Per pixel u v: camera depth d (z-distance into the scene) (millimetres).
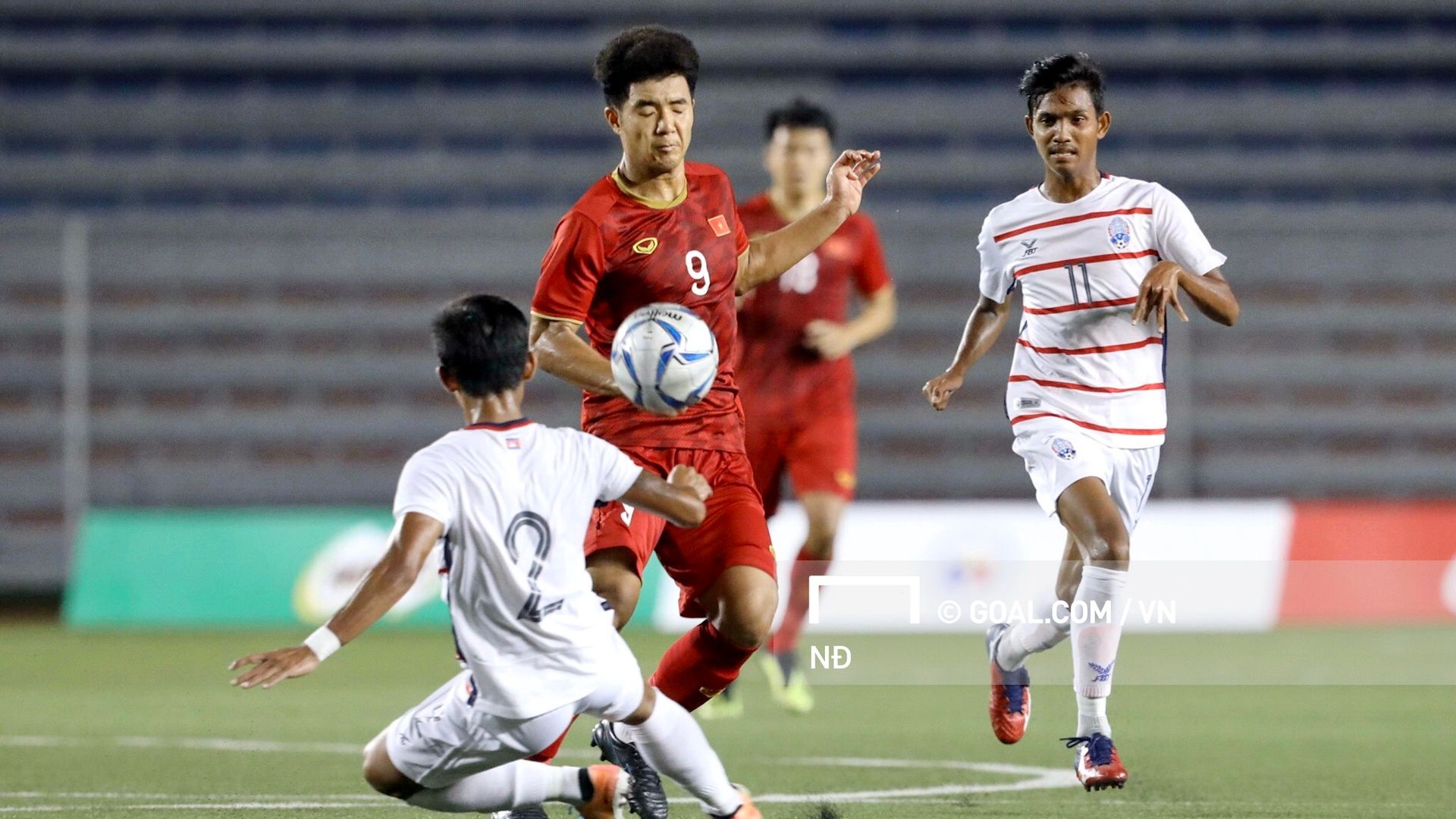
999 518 53938
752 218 32281
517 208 82375
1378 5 83438
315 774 23266
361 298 77812
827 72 82250
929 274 77125
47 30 82250
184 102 82125
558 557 14766
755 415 31609
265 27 82875
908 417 76125
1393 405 77062
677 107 18094
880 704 34438
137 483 76562
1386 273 77312
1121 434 21000
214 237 77438
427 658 46281
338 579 58656
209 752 26031
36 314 76750
